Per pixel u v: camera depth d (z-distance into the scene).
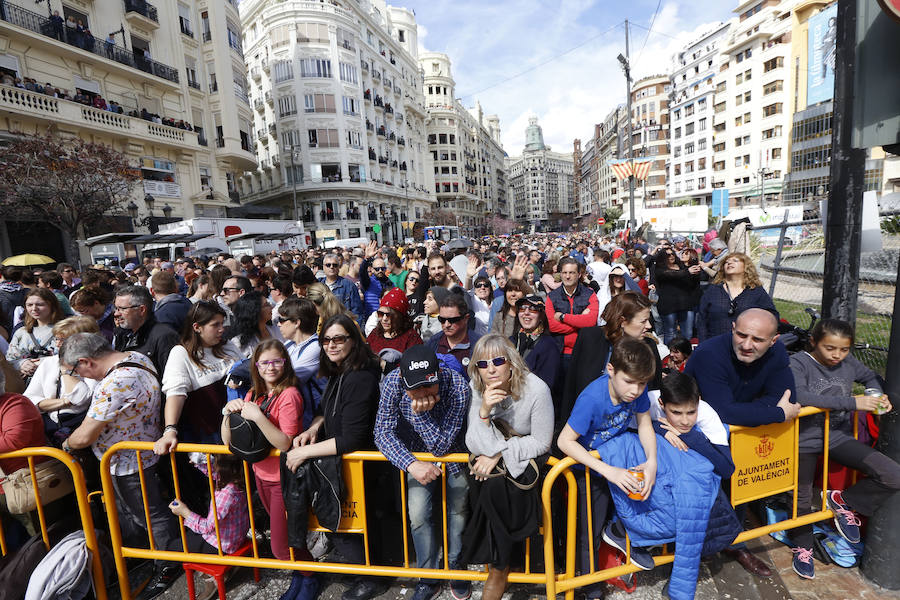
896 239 7.95
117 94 19.73
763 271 12.61
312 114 39.34
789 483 2.48
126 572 2.49
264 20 39.50
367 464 2.40
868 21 1.95
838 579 2.38
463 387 2.28
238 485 2.53
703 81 52.19
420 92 59.31
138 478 2.53
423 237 44.03
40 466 2.42
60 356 2.53
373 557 2.49
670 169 59.94
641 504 2.15
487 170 96.06
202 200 23.78
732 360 2.37
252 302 3.41
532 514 2.07
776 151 43.97
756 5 46.12
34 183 12.34
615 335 2.58
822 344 2.50
